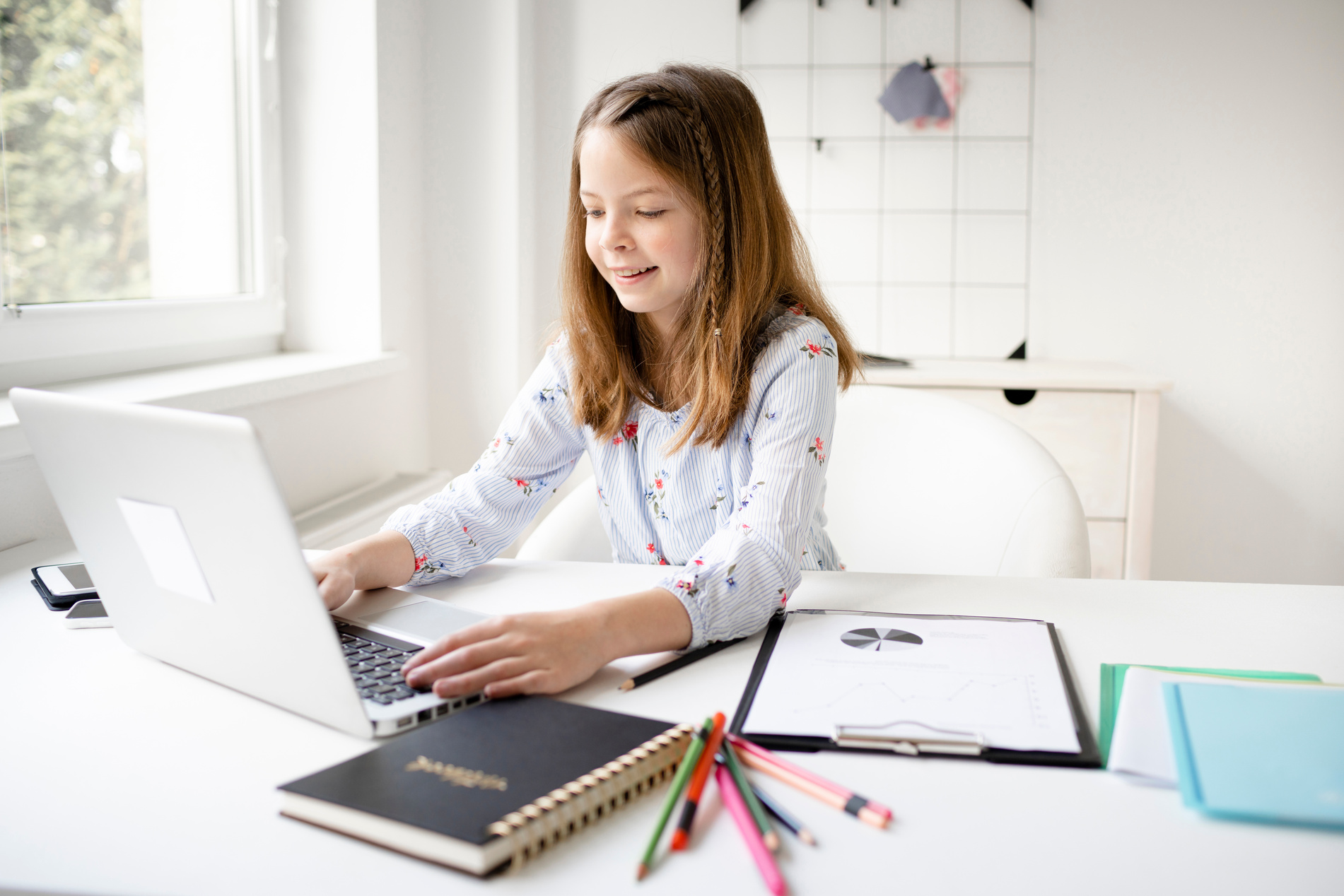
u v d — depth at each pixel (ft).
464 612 2.59
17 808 1.65
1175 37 7.25
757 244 3.15
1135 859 1.49
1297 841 1.54
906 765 1.81
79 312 4.62
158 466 1.90
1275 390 7.52
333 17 6.25
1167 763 1.75
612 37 7.61
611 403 3.41
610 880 1.45
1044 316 7.59
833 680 2.15
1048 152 7.43
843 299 7.70
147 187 5.24
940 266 7.61
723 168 3.06
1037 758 1.80
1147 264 7.48
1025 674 2.16
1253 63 7.23
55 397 2.06
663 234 2.98
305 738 1.91
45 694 2.14
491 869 1.45
